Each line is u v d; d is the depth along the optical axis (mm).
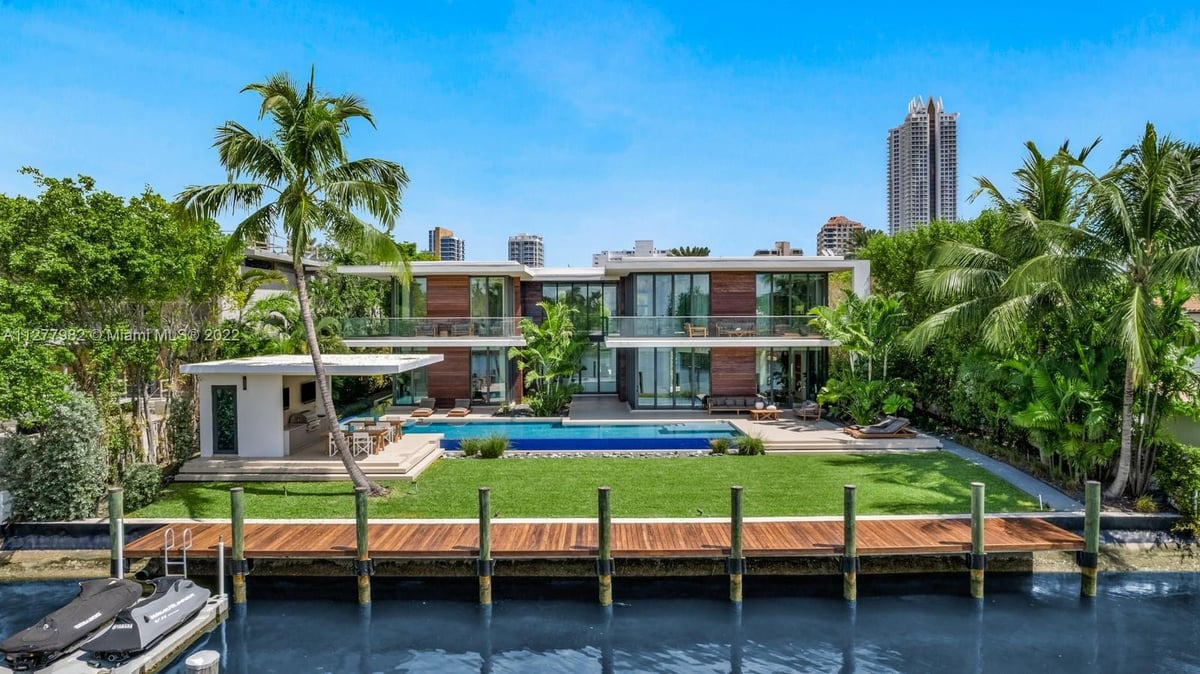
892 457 19750
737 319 26797
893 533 12977
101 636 10148
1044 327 17594
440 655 10844
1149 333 13852
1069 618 11820
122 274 15922
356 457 18172
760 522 13703
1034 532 13078
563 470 18312
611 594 12469
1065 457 16312
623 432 23594
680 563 13008
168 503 15469
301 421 20219
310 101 14875
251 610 12312
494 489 16375
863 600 12586
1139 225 14555
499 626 11719
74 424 14578
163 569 12727
